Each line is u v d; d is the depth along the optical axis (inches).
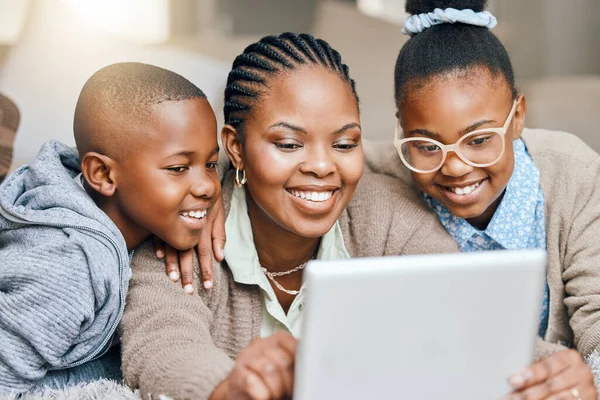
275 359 29.5
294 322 45.8
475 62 44.6
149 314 39.8
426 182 46.5
